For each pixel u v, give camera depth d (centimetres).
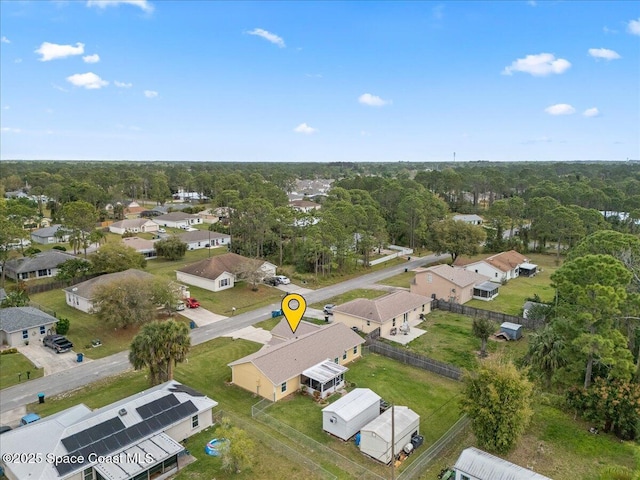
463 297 5753
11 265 6600
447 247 7544
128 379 3622
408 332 4719
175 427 2756
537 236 8944
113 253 6316
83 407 2828
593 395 2984
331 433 2892
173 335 3241
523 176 17000
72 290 5344
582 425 3039
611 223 9081
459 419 3059
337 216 7800
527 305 5191
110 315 4344
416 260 8356
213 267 6378
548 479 2266
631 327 3575
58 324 4459
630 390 2853
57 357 4031
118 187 13662
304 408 3219
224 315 5222
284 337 4197
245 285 6412
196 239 9106
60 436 2416
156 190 14925
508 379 2641
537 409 3038
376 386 3550
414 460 2638
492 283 6341
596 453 2730
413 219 9175
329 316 5078
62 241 9150
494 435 2641
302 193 18300
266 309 5466
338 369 3512
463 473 2370
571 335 3164
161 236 9712
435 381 3653
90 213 7888
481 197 17512
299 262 7400
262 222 7750
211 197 15962
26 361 3938
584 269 3106
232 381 3603
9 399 3309
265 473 2503
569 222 7919
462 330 4794
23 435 2469
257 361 3397
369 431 2658
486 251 8981
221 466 2536
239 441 2492
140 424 2617
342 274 7206
